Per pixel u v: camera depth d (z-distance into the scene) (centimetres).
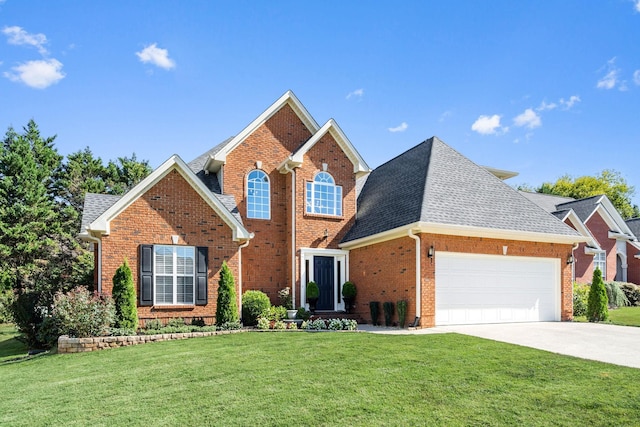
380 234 1745
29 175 3700
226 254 1731
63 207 4019
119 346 1355
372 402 729
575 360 980
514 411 679
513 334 1370
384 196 2069
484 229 1644
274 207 2095
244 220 2031
